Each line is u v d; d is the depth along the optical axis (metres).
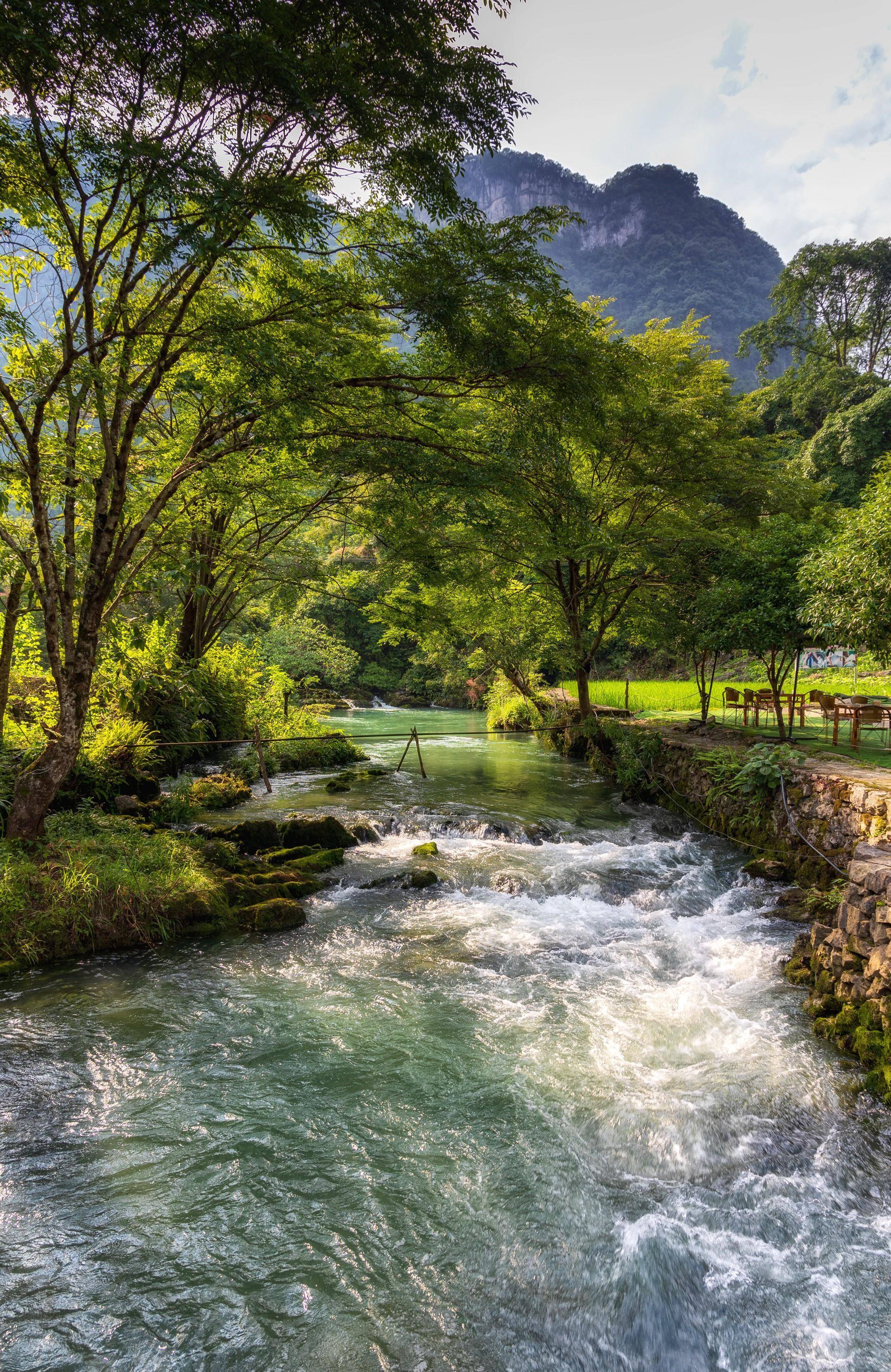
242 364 6.72
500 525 10.02
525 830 10.98
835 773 9.10
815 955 5.92
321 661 34.62
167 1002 5.76
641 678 35.62
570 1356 2.92
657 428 12.70
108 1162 3.94
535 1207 3.70
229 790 12.41
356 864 9.51
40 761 7.43
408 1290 3.20
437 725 26.78
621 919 7.80
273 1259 3.34
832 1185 3.86
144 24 4.78
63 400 7.10
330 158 6.06
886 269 35.75
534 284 7.07
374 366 8.25
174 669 13.39
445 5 5.26
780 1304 3.15
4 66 5.06
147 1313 3.04
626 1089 4.68
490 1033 5.37
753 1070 4.87
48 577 6.96
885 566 7.43
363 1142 4.15
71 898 6.76
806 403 36.34
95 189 5.83
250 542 14.52
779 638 10.75
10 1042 5.11
